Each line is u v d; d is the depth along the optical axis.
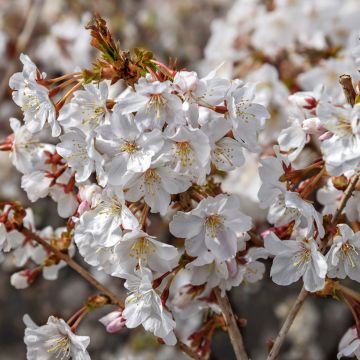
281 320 1.24
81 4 1.25
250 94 0.65
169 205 0.67
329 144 0.63
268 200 0.67
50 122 0.65
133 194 0.64
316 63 0.92
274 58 0.93
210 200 0.65
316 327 1.24
